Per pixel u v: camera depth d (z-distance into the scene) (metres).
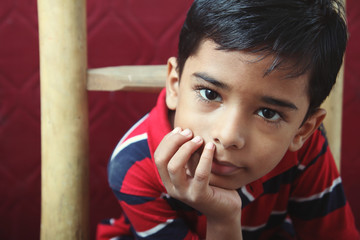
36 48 1.02
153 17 1.03
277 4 0.47
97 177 1.11
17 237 1.12
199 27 0.50
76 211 0.75
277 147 0.50
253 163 0.50
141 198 0.64
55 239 0.74
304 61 0.47
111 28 1.02
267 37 0.45
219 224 0.58
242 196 0.65
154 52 1.05
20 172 1.08
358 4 1.04
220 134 0.47
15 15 1.00
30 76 1.03
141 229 0.66
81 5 0.70
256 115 0.48
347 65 1.07
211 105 0.49
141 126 0.69
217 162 0.51
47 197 0.74
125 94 1.07
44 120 0.72
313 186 0.75
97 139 1.09
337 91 0.80
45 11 0.69
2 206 1.10
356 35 1.05
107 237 0.83
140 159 0.63
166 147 0.53
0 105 1.04
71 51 0.70
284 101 0.47
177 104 0.54
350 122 1.11
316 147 0.73
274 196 0.73
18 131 1.06
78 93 0.72
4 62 1.02
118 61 1.04
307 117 0.57
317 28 0.48
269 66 0.45
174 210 0.67
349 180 1.14
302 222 0.80
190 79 0.50
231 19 0.47
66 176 0.73
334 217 0.77
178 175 0.52
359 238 0.79
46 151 0.73
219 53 0.46
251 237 0.77
